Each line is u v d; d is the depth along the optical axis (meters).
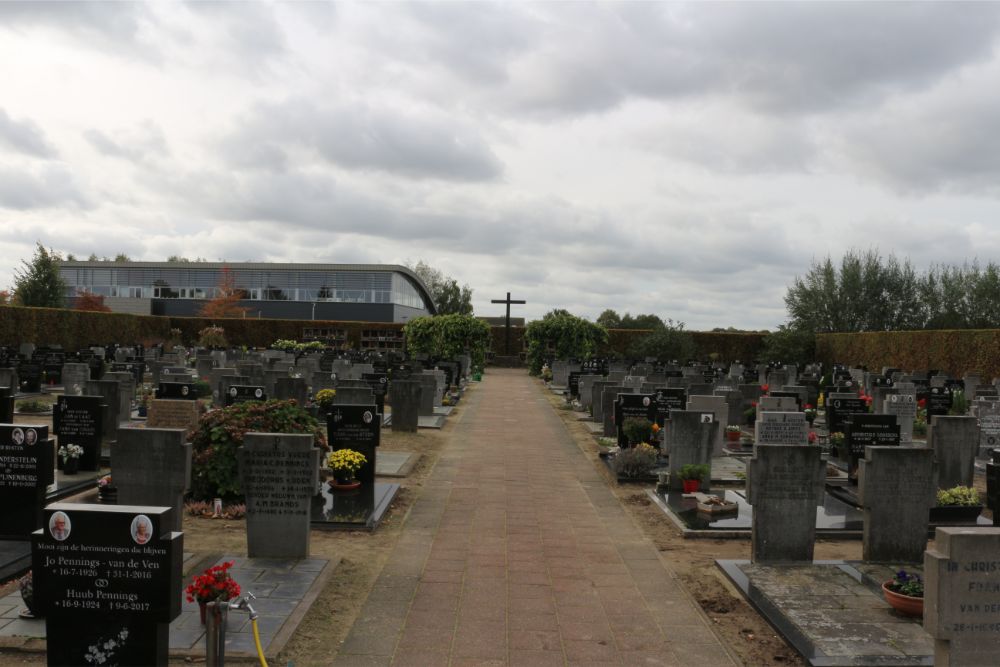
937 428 15.91
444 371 37.22
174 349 49.38
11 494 10.88
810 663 7.34
